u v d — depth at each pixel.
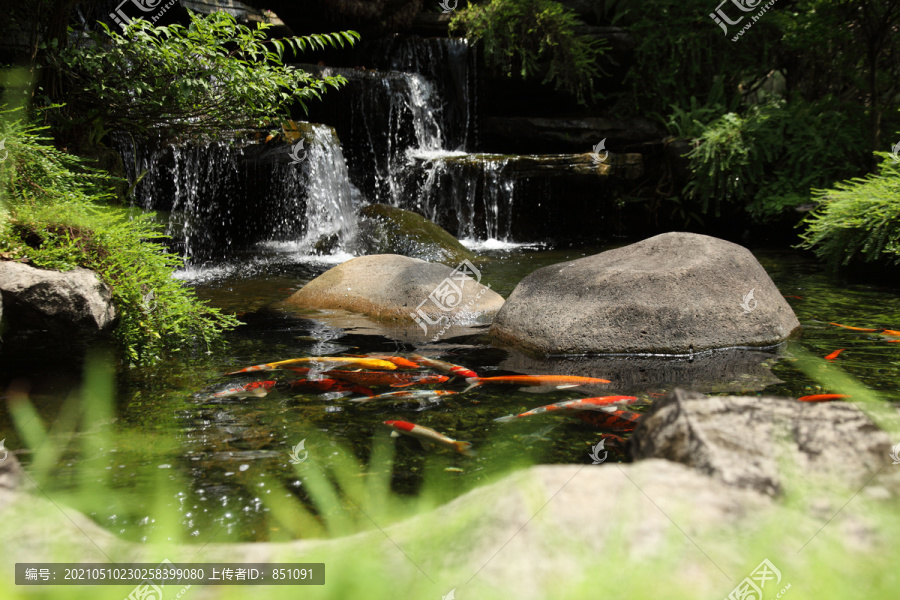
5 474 1.49
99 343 4.05
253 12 12.15
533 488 1.22
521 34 12.65
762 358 3.88
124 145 8.36
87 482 2.20
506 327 4.47
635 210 12.58
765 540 1.02
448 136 13.39
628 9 12.84
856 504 1.21
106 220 4.47
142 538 1.82
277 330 4.69
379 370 3.65
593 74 12.93
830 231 7.43
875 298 5.79
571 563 1.01
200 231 9.08
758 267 4.58
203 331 4.36
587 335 4.10
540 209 11.95
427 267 5.64
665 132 12.52
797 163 10.56
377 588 0.93
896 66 11.03
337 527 1.87
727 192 11.08
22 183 4.38
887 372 3.51
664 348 4.03
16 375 3.43
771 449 1.45
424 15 13.78
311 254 9.16
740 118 11.48
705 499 1.19
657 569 0.96
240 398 3.15
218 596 0.98
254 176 9.97
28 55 5.90
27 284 3.59
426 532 1.13
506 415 2.92
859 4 9.66
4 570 1.10
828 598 0.89
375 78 11.86
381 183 12.09
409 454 2.46
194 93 6.22
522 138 12.78
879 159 10.02
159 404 3.06
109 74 6.09
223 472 2.30
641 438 1.74
